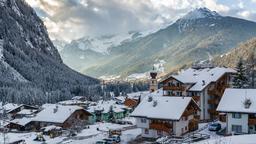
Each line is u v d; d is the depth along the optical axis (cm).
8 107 19225
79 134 12006
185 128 9369
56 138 11550
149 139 9425
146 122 9481
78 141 10262
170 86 11381
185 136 8744
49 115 14200
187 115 9375
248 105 8544
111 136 9881
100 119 16975
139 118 9588
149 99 9906
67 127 13638
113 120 16138
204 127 9662
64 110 14288
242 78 11662
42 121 13975
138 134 10281
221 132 8819
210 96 10981
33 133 12962
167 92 11469
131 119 16125
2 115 13688
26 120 14362
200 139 8231
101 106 17950
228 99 8944
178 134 9075
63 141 10644
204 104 10888
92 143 9744
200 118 10800
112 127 13200
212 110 10881
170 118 9012
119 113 17700
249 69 14500
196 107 9881
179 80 11188
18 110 18925
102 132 12000
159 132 9344
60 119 13788
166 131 9100
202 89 10706
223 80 11406
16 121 14412
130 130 11269
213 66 12950
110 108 17550
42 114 14375
